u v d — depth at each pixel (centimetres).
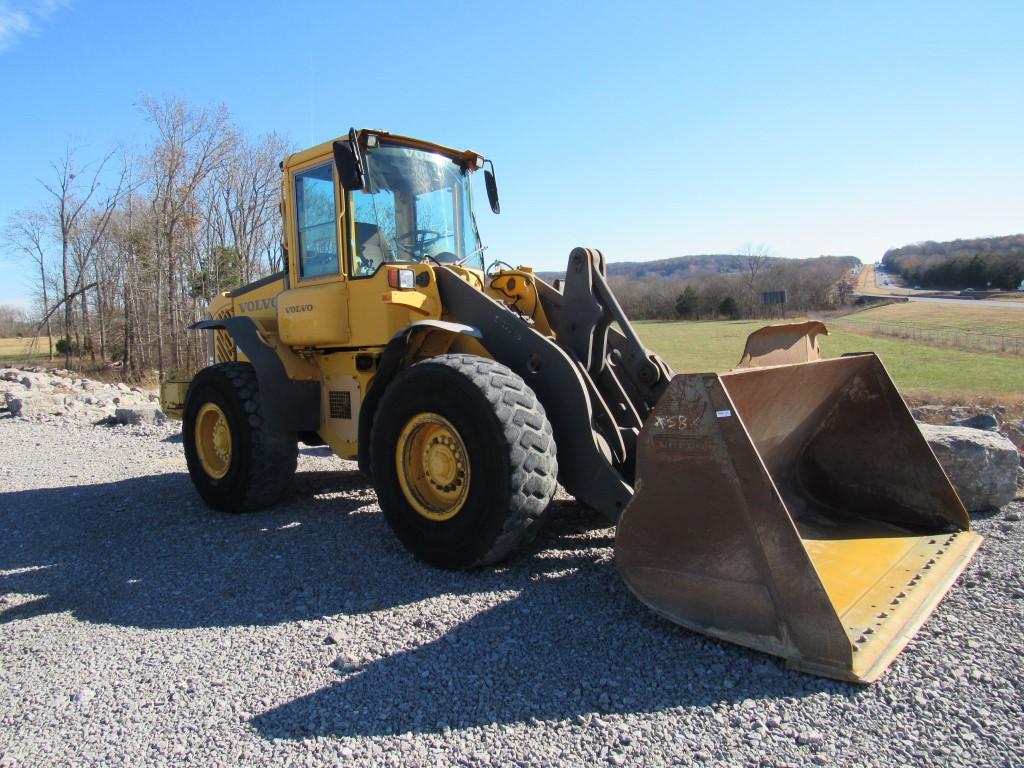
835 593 306
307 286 507
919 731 230
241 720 253
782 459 416
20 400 1234
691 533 292
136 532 494
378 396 435
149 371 2959
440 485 388
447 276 446
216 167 2756
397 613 335
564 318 418
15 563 441
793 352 409
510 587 357
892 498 400
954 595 335
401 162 484
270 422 491
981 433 492
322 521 500
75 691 279
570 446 382
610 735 234
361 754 230
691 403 287
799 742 227
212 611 353
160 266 2753
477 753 227
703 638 295
